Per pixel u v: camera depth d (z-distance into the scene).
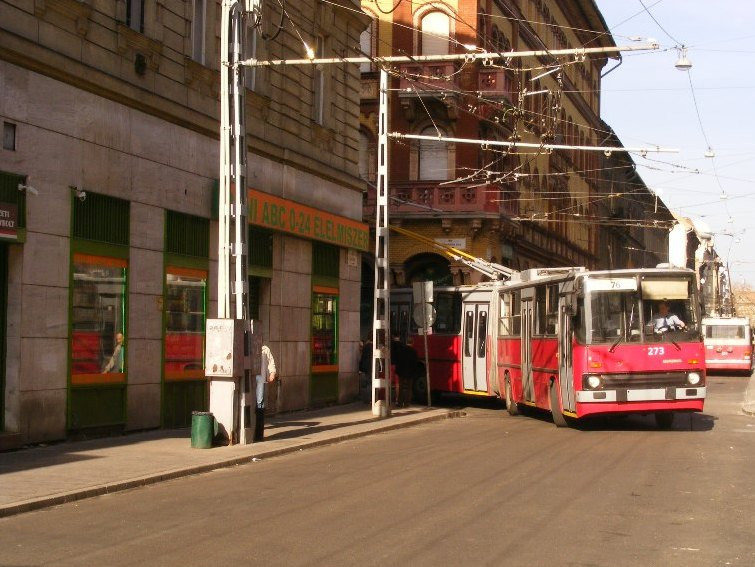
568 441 19.09
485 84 41.72
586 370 20.67
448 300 31.78
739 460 15.89
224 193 17.84
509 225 43.44
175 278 20.28
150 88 19.30
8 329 15.95
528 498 11.83
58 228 16.73
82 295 17.47
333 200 28.50
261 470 14.91
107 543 9.15
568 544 9.15
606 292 20.84
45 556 8.56
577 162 64.12
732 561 8.52
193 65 20.72
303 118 26.58
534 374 24.36
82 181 17.30
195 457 15.67
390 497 11.92
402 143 42.19
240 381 17.78
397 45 42.06
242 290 17.94
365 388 30.33
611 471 14.36
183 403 20.59
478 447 17.97
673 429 22.05
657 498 11.91
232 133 18.14
